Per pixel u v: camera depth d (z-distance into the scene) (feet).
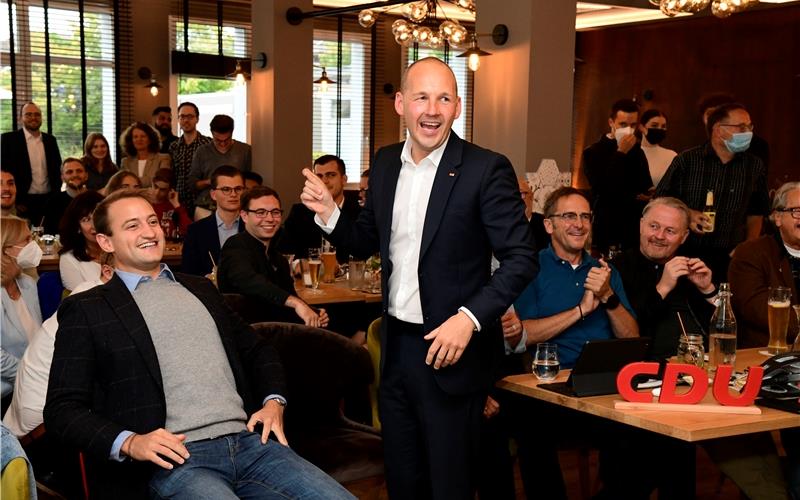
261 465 8.81
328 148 38.27
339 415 11.35
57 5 32.19
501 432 11.23
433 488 9.36
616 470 10.96
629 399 9.20
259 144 28.91
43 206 27.68
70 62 32.68
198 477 8.38
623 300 11.93
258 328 10.92
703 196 17.04
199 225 18.10
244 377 9.30
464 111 41.50
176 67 33.94
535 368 10.02
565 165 21.84
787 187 13.00
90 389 8.48
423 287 9.07
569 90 21.70
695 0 19.25
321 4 37.14
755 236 17.79
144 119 34.17
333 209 9.66
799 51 32.48
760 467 10.37
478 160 9.08
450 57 40.93
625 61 37.78
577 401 9.27
